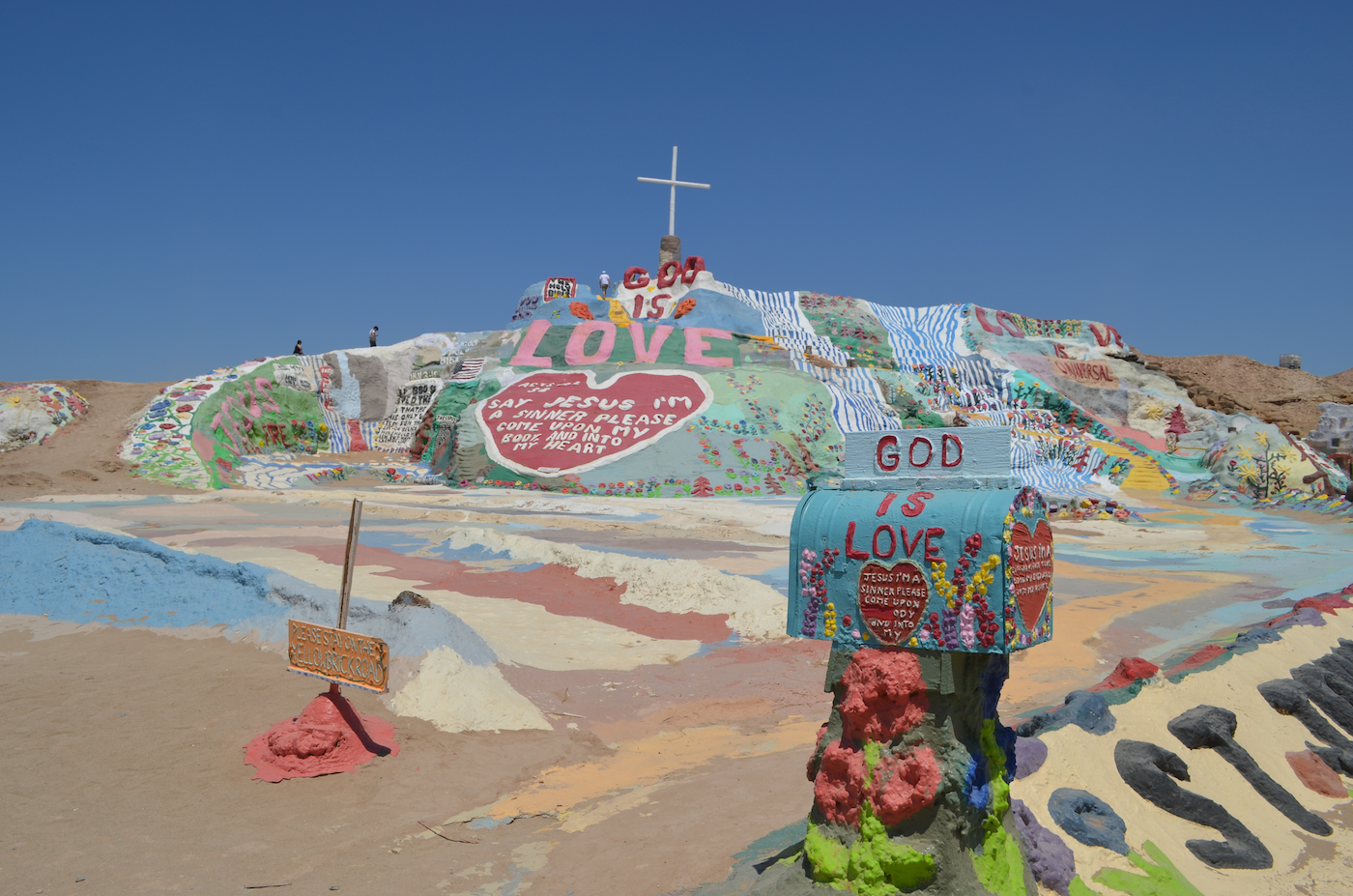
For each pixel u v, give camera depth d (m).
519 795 8.37
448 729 9.73
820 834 5.16
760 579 20.17
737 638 14.80
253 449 49.91
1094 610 18.83
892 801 4.83
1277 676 10.52
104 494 38.12
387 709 9.86
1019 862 5.26
